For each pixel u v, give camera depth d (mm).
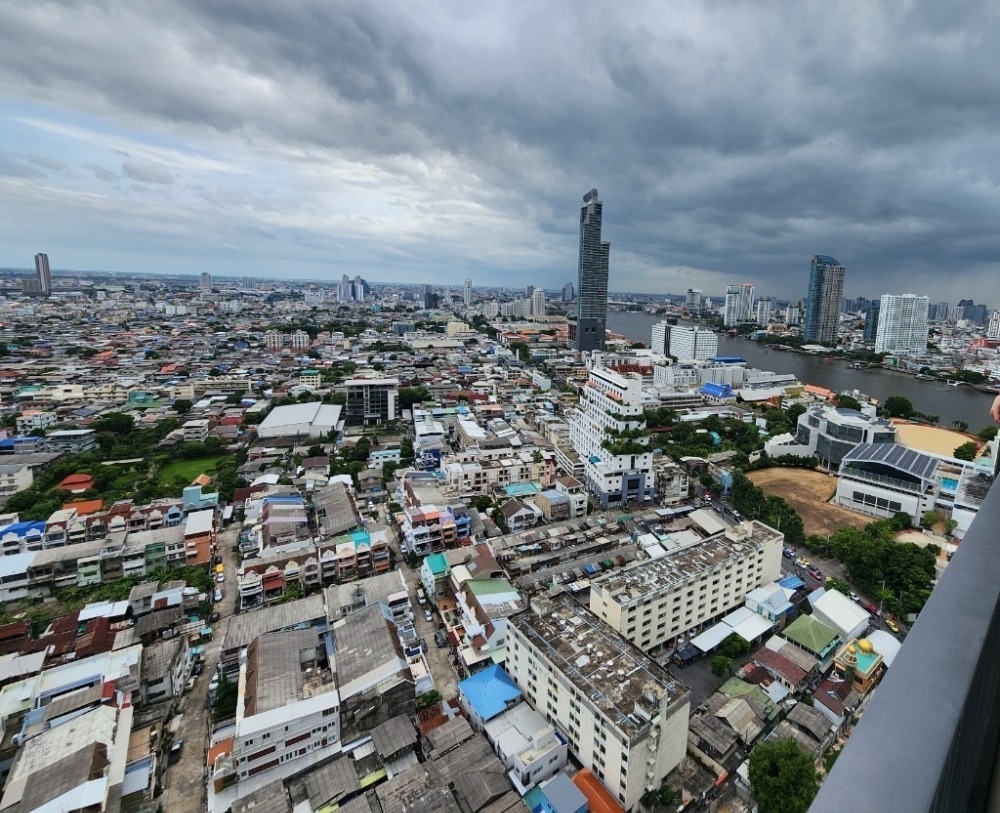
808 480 117500
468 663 59438
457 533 85062
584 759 47719
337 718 49031
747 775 47188
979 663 5621
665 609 62656
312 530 89688
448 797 43469
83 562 74812
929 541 88875
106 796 41500
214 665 61250
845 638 63031
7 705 50281
